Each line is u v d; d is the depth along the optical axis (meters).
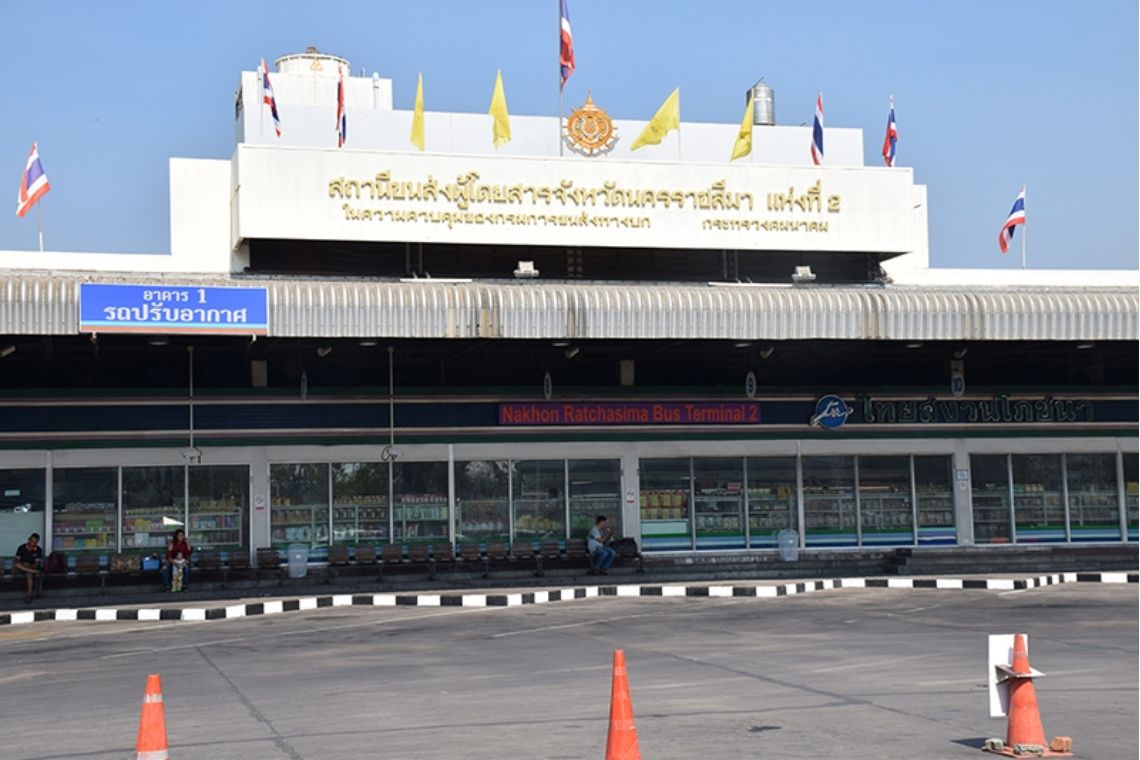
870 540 33.31
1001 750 9.48
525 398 32.00
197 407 30.31
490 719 11.53
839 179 30.78
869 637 18.48
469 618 23.27
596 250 30.72
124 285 24.23
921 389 33.84
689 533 32.47
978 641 17.59
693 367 33.56
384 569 30.75
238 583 29.34
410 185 28.55
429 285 26.42
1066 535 34.19
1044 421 34.34
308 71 43.53
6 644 20.69
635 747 8.41
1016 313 28.19
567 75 32.28
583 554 31.81
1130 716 11.18
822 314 27.45
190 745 10.58
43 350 28.80
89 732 11.45
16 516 29.23
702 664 15.55
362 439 31.08
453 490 31.50
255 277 27.50
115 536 29.66
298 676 15.46
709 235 29.98
